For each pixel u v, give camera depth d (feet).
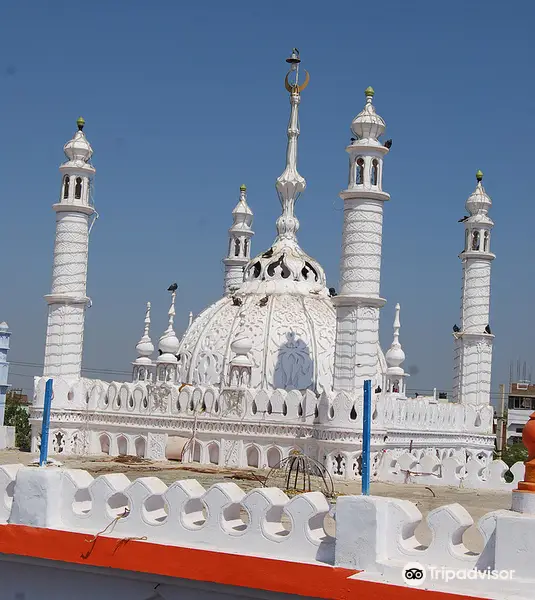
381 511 44.93
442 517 44.14
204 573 48.39
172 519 51.26
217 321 150.20
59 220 144.36
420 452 141.79
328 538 47.55
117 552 50.80
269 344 141.90
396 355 147.95
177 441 128.88
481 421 156.35
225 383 134.10
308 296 150.41
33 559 53.52
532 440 42.75
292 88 158.61
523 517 41.19
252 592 47.67
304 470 95.96
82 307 144.36
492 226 174.29
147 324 152.15
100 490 53.52
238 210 187.42
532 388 339.98
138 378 149.18
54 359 142.20
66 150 144.97
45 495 53.72
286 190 158.51
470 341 172.55
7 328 151.64
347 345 124.57
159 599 51.01
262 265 154.10
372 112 126.41
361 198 124.88
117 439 135.13
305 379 140.15
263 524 48.73
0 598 54.60
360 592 43.68
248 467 123.34
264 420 123.65
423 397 168.25
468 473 105.09
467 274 173.78
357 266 124.77
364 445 47.52
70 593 53.26
